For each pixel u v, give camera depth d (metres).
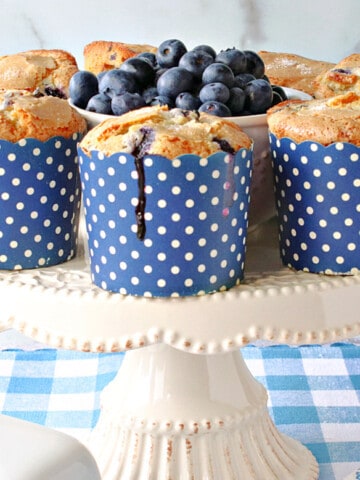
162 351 0.59
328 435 0.64
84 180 0.48
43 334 0.49
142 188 0.46
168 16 0.78
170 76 0.53
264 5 0.77
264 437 0.61
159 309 0.48
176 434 0.59
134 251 0.47
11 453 0.34
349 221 0.49
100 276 0.49
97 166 0.47
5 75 0.64
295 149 0.49
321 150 0.48
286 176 0.50
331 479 0.61
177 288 0.48
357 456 0.62
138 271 0.48
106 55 0.67
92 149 0.47
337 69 0.58
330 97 0.54
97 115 0.53
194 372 0.59
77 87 0.55
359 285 0.49
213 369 0.59
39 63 0.65
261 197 0.54
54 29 0.79
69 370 0.71
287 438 0.63
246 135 0.49
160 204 0.46
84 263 0.53
